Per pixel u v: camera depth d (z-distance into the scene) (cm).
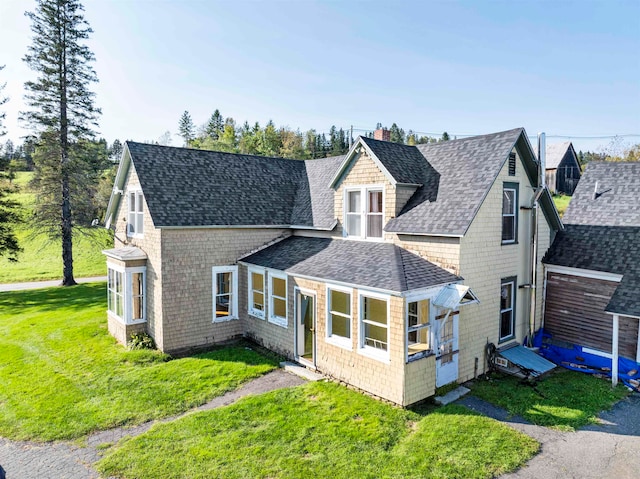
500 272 1337
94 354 1475
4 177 2953
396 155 1459
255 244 1694
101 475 785
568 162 5003
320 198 1780
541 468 800
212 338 1580
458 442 877
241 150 7150
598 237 1478
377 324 1104
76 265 3856
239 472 779
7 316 2145
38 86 2877
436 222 1232
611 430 952
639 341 1255
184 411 1047
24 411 1051
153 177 1562
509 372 1295
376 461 812
